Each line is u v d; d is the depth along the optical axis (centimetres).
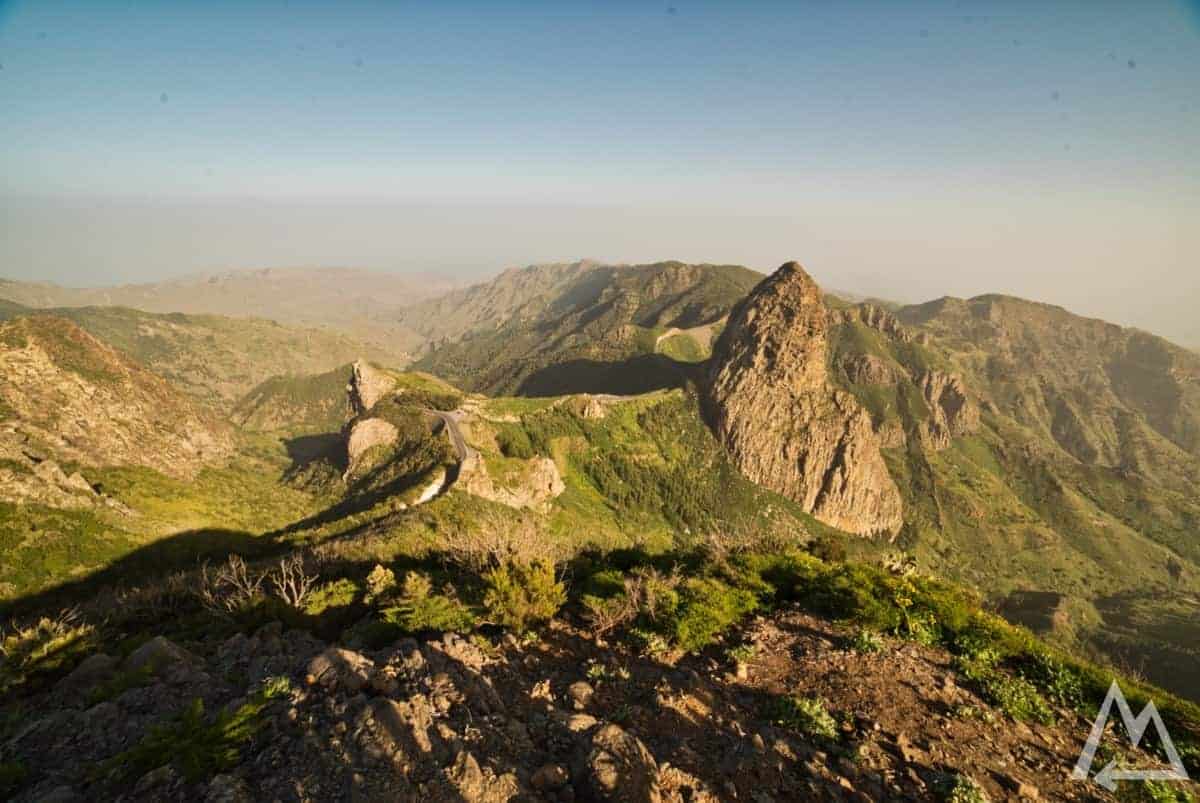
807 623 1858
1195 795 1172
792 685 1465
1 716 1367
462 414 18188
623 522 17075
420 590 2159
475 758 953
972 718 1352
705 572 2338
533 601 1827
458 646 1427
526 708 1237
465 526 7781
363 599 2441
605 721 1212
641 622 1786
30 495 10094
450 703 1116
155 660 1334
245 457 19600
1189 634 17425
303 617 2259
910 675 1520
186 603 3275
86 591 8794
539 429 19750
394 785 856
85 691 1441
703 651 1677
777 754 1127
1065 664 1648
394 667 1219
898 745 1219
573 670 1498
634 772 953
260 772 895
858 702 1379
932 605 1861
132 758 927
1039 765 1218
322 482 17062
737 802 989
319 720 1011
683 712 1281
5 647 1856
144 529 11000
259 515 14175
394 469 14900
